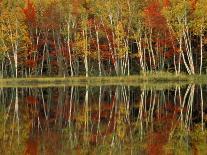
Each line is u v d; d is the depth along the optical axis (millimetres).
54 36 86188
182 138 25938
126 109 39406
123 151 22906
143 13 76750
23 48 82812
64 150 23516
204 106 39812
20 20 81375
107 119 34000
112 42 82688
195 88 56375
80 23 82312
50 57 89125
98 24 81000
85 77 75062
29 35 84188
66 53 84625
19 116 36750
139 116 35094
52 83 72000
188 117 33875
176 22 75188
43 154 22625
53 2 82688
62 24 83750
